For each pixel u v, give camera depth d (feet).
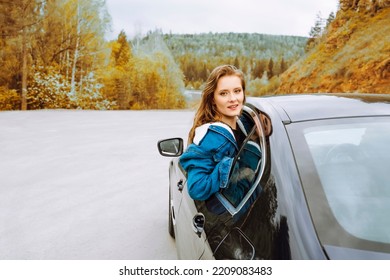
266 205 5.42
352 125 6.55
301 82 84.53
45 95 87.61
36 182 21.75
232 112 7.19
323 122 6.57
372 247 4.64
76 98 91.71
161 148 11.70
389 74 61.98
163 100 110.63
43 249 13.08
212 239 6.27
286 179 5.50
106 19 96.68
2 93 82.58
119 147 32.89
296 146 6.04
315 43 98.99
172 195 12.37
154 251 12.82
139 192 19.76
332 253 4.52
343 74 71.87
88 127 47.65
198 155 6.79
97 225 15.26
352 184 5.58
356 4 82.58
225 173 6.40
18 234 14.44
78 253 12.74
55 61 89.76
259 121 7.02
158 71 110.83
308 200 5.20
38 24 86.48
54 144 34.60
